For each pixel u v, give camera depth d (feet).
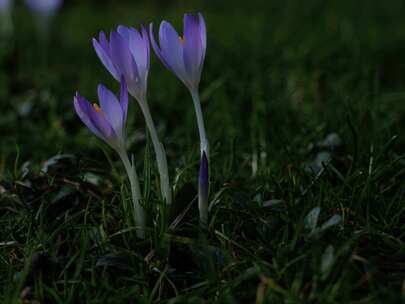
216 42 3.89
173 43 1.63
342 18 4.56
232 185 1.86
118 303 1.58
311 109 2.63
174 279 1.68
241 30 4.34
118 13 5.94
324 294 1.52
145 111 1.66
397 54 3.49
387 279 1.60
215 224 1.78
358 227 1.76
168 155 2.30
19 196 1.91
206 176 1.65
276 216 1.76
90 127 1.61
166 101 2.85
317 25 4.32
